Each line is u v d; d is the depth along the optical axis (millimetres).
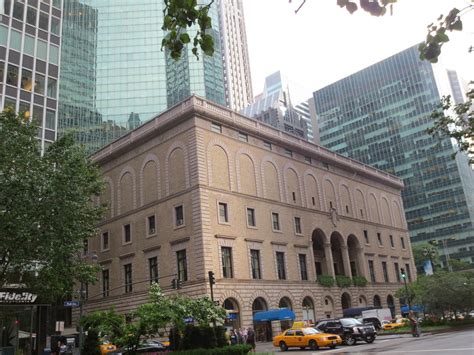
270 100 172125
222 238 44719
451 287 47000
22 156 26078
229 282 43594
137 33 116688
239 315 43656
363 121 157125
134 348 22500
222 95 125250
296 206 55375
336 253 63938
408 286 57250
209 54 7379
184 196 45469
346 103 162750
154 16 118688
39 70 47594
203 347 22891
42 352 41594
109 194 55000
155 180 49406
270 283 48031
